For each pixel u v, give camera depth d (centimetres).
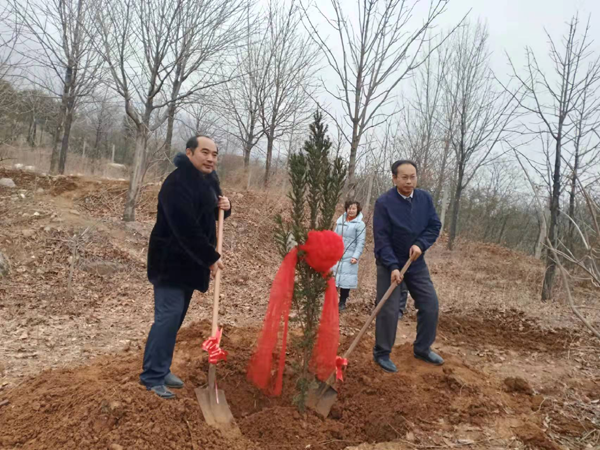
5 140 1113
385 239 412
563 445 303
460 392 365
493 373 433
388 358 411
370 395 354
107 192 1075
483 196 2084
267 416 305
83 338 478
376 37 576
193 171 309
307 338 320
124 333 504
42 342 458
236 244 969
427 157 1296
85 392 297
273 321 321
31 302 582
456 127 1362
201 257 308
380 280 418
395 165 419
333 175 313
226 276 793
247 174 1433
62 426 264
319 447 284
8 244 737
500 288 832
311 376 338
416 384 378
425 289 417
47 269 695
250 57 1292
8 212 866
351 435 306
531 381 416
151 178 1277
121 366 364
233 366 372
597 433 317
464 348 510
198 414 287
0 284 629
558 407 357
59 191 1048
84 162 1858
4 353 420
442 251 1279
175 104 926
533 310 679
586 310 682
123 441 252
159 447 255
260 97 1338
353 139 603
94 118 2045
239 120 1384
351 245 644
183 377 341
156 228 312
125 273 729
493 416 333
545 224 338
